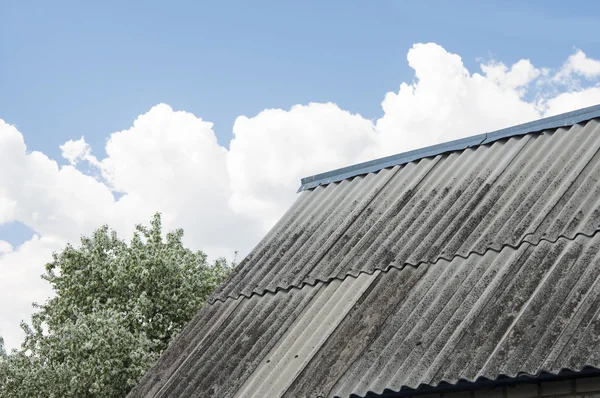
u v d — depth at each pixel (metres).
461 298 6.91
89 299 21.06
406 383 6.35
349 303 7.85
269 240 10.06
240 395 7.64
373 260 8.27
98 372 18.97
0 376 19.11
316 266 8.89
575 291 6.15
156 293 21.38
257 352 8.15
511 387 6.14
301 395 7.05
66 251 21.67
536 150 8.39
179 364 8.91
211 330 9.05
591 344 5.63
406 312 7.23
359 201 9.66
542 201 7.47
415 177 9.38
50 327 21.08
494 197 8.02
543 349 5.83
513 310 6.39
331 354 7.29
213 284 22.02
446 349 6.39
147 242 22.36
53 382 18.92
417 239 8.18
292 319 8.29
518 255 6.93
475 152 9.07
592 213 6.88
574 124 8.34
